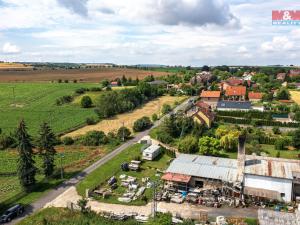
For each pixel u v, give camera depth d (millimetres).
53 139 66062
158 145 82438
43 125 65812
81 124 114500
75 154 81188
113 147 85688
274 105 143875
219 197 55031
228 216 49438
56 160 76438
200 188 58719
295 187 56938
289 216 44281
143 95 162000
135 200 54906
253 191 54312
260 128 107125
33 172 60219
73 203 51500
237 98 158875
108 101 129875
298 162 61906
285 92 162625
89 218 47781
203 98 151625
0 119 123438
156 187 59688
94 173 66688
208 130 96938
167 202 54531
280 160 63781
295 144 85688
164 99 168500
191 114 106562
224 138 82000
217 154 79062
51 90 194750
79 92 176750
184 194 56812
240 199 53688
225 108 129750
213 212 50875
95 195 56594
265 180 55656
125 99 142875
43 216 48562
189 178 58719
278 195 53344
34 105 152250
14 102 159750
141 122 104000
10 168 72000
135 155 77562
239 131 92500
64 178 64312
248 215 49938
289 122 110000
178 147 81688
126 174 66625
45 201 54375
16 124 115125
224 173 59562
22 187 58875
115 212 50438
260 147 84500
